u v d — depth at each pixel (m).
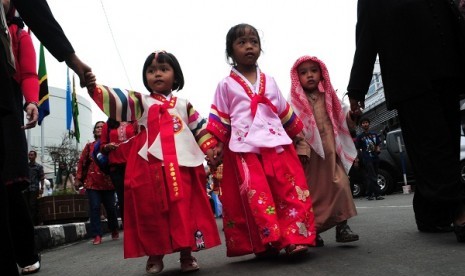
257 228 3.00
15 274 1.55
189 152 3.04
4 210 1.55
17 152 2.80
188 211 2.90
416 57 3.04
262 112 3.12
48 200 7.86
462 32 3.01
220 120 3.18
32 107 3.12
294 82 3.46
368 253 2.79
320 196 3.24
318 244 3.34
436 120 2.96
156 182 2.88
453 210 2.84
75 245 6.34
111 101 2.97
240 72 3.29
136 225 2.88
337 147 3.30
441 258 2.40
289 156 3.09
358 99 3.31
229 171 3.15
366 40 3.29
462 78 3.06
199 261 3.39
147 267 2.92
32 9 2.11
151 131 3.01
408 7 3.09
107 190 6.45
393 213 5.54
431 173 2.93
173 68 3.23
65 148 28.08
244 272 2.66
